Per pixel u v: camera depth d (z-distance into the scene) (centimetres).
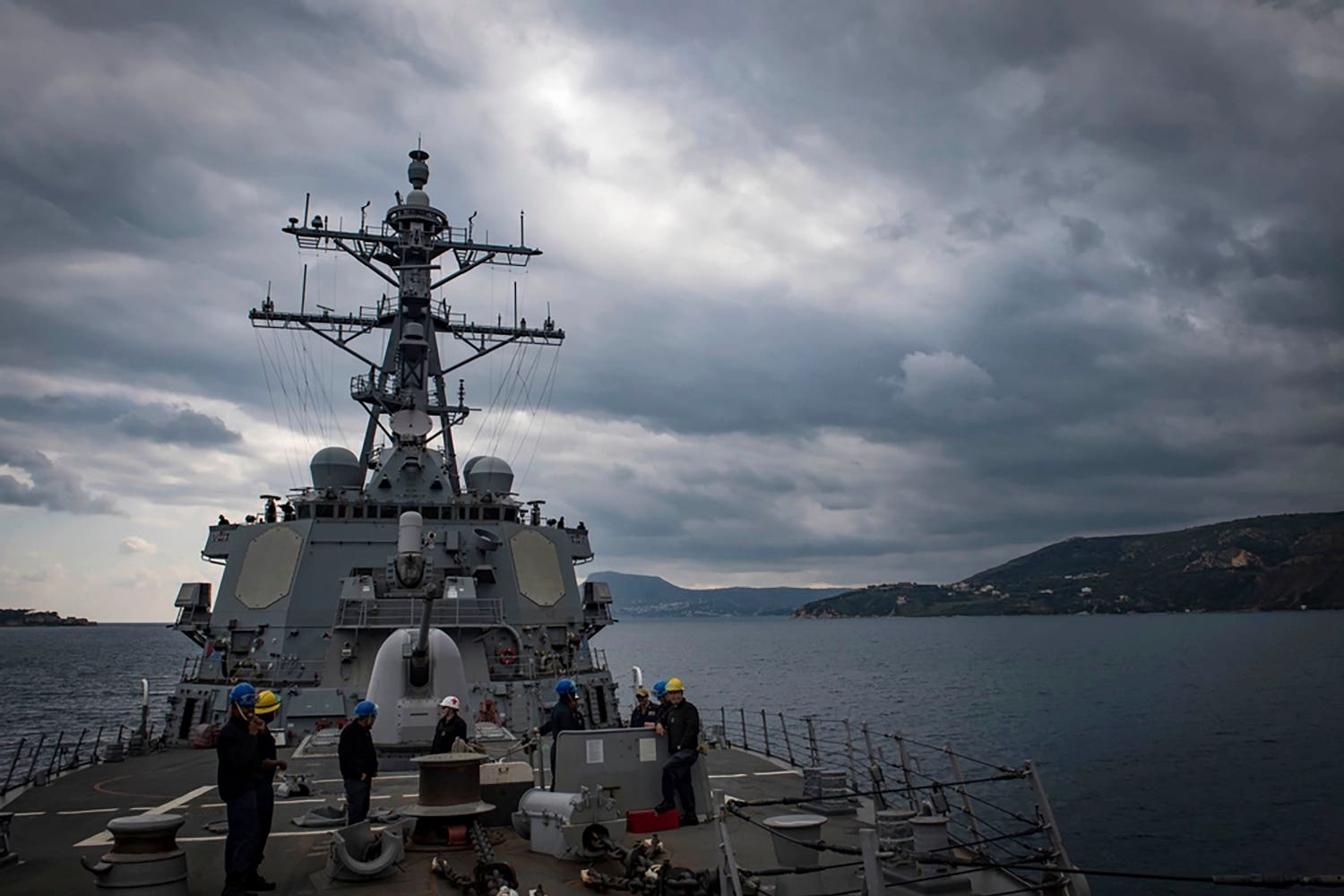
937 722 4081
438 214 2789
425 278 2742
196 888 873
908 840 867
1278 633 11012
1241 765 2853
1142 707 4344
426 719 1471
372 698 1496
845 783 1221
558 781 1098
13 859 967
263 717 870
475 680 1964
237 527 2266
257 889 837
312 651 2036
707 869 852
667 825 1080
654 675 7969
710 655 11588
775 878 777
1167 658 7550
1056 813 2305
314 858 960
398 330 2703
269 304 2781
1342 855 1938
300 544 2166
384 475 2328
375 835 926
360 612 1936
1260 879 580
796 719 4312
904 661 8838
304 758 1595
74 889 867
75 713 5366
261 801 840
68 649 15438
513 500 2445
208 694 1991
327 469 2330
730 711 4712
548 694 2005
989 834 2088
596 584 2569
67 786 1502
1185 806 2342
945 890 771
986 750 3262
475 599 2034
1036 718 4112
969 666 7744
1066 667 7119
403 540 1844
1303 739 3288
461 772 1009
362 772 1000
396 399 2555
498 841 1011
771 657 10775
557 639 2242
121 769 1691
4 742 4059
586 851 916
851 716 4400
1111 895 1767
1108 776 2734
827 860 803
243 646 2077
